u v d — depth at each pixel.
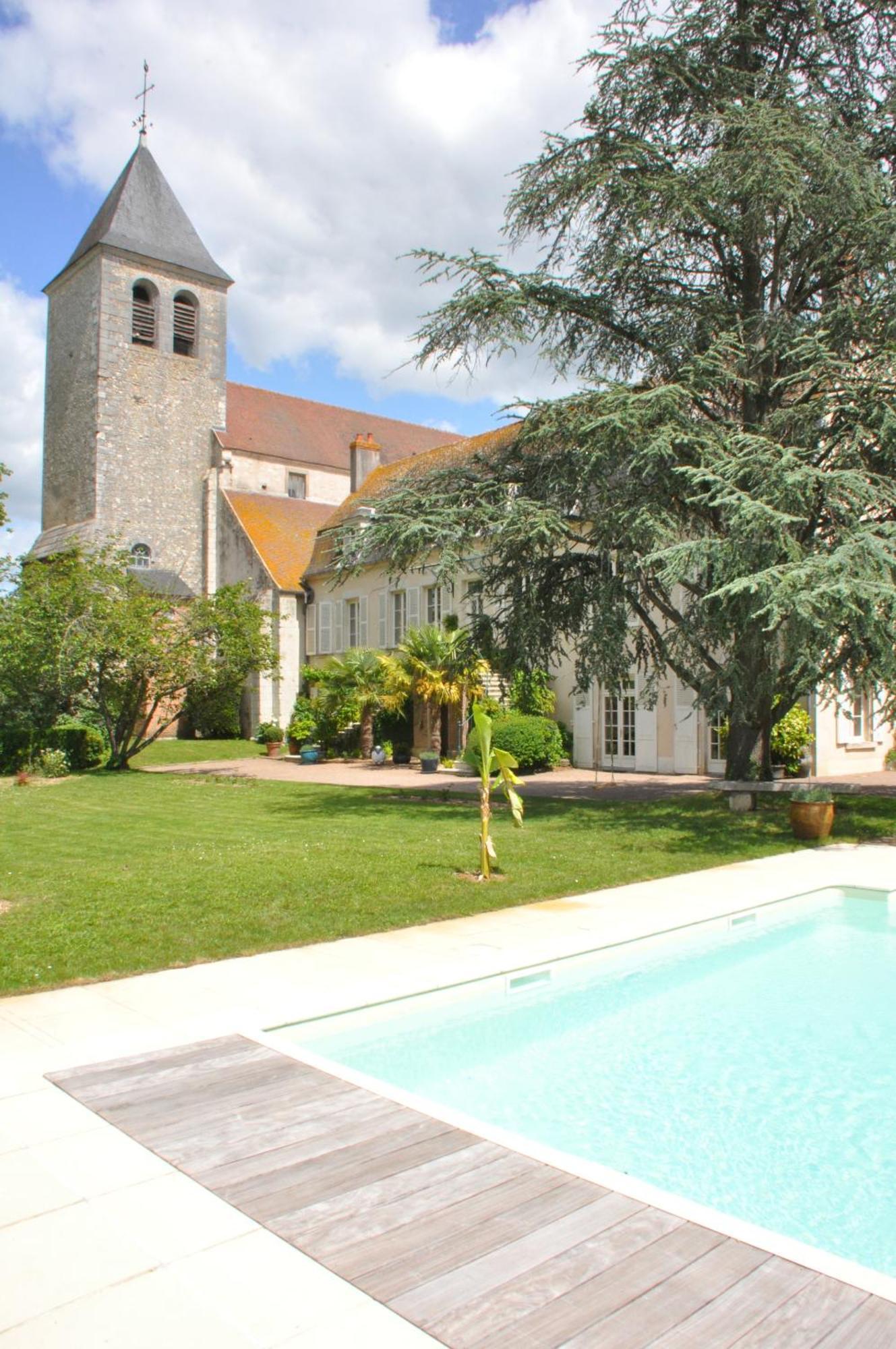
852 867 10.16
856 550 10.73
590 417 13.40
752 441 12.16
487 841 8.98
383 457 45.12
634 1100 4.54
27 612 22.80
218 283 39.78
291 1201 3.04
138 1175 3.23
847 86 14.82
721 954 7.19
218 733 35.16
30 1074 4.20
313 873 9.06
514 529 14.01
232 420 40.94
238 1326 2.40
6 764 24.23
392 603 30.44
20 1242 2.80
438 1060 5.05
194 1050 4.50
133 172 38.34
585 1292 2.53
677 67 14.16
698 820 13.67
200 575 38.97
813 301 14.94
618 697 15.77
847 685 16.06
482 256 14.65
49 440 39.97
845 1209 3.51
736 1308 2.46
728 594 11.77
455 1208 2.99
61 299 39.41
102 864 9.99
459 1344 2.31
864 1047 5.27
